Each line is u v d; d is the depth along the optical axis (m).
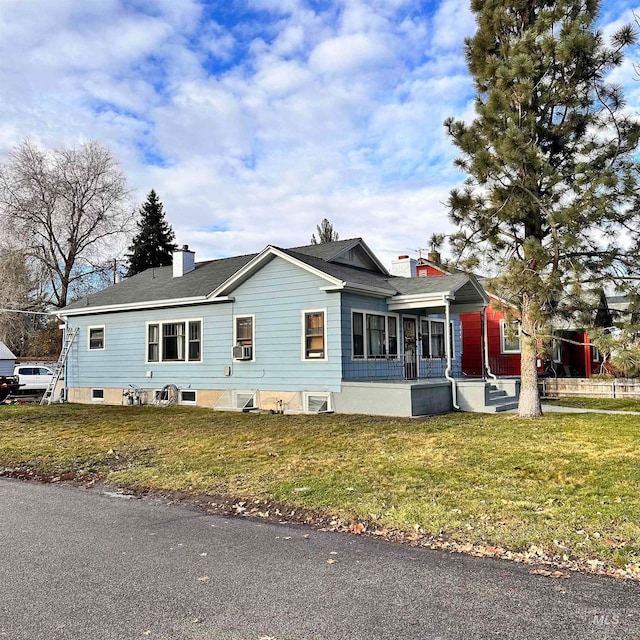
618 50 10.38
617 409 14.37
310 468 7.50
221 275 18.12
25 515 5.78
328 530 5.11
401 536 4.85
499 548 4.46
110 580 3.94
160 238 44.38
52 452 9.40
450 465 7.44
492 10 11.74
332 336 14.10
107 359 19.20
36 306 34.38
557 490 6.05
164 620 3.31
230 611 3.42
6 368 24.31
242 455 8.56
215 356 16.50
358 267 17.73
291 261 14.66
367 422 11.92
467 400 14.38
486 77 11.32
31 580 3.96
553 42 10.33
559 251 10.29
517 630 3.12
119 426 12.41
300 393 14.66
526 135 10.75
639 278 10.25
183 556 4.44
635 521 4.93
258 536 4.96
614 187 9.32
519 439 9.36
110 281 38.09
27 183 33.72
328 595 3.63
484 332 17.73
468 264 11.01
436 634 3.09
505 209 10.65
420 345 17.53
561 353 23.72
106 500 6.42
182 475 7.40
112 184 36.84
